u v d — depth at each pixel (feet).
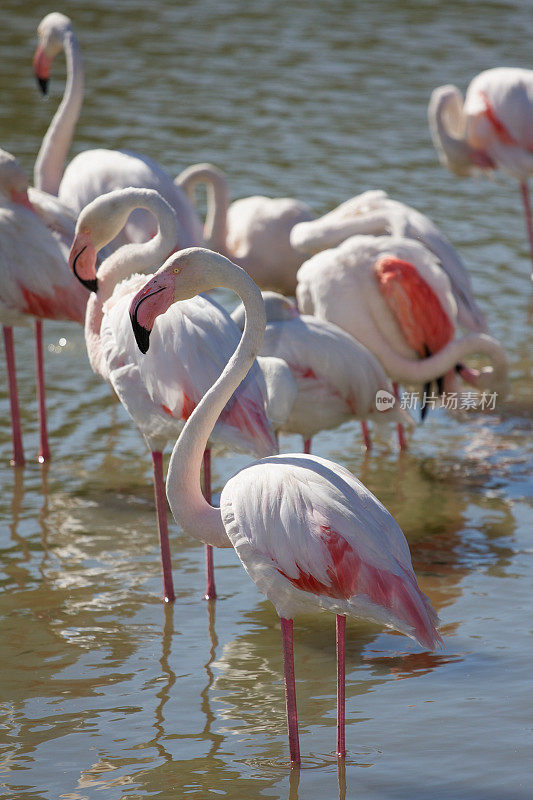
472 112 58.44
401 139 75.31
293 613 21.67
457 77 89.66
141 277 28.66
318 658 26.43
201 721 23.66
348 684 25.11
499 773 21.52
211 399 22.72
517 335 48.67
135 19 107.24
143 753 22.47
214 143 72.43
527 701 24.11
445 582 29.78
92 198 40.24
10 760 22.20
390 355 38.17
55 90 83.41
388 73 90.94
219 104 81.41
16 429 37.70
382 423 35.63
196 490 23.04
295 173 67.15
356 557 20.54
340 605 20.75
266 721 23.65
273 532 20.90
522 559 31.14
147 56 94.12
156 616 28.43
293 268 50.37
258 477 21.54
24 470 37.45
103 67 90.12
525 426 41.68
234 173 66.59
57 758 22.29
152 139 72.43
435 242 41.34
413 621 20.36
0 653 26.48
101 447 39.34
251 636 27.45
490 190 67.56
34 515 34.17
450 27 107.04
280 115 79.46
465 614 28.09
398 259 37.42
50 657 26.37
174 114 78.38
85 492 35.86
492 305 51.67
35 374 45.44
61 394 43.60
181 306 27.58
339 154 71.56
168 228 29.58
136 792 21.16
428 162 71.15
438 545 32.07
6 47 95.09
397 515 34.14
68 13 108.37
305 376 33.63
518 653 26.20
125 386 27.61
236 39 101.04
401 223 40.91
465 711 23.79
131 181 40.01
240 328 33.58
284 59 94.58
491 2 118.21
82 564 31.17
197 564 31.42
